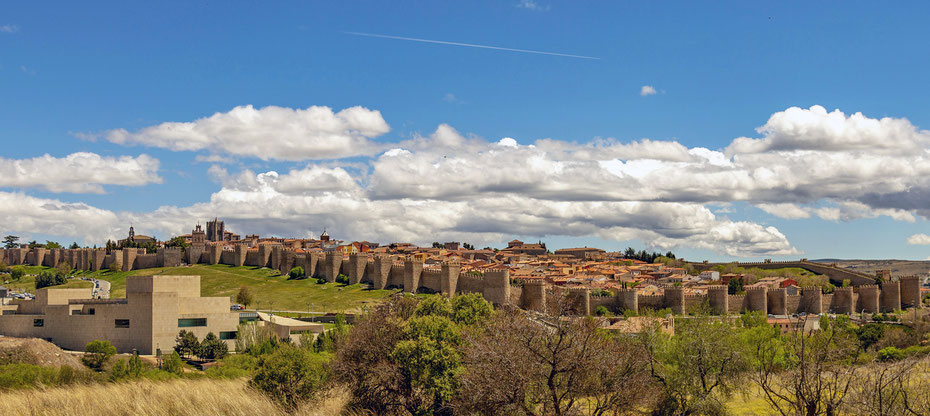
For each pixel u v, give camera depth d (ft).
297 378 176.55
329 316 492.95
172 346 390.42
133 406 118.62
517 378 115.65
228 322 412.57
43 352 308.81
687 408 172.24
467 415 123.65
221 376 239.09
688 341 180.65
